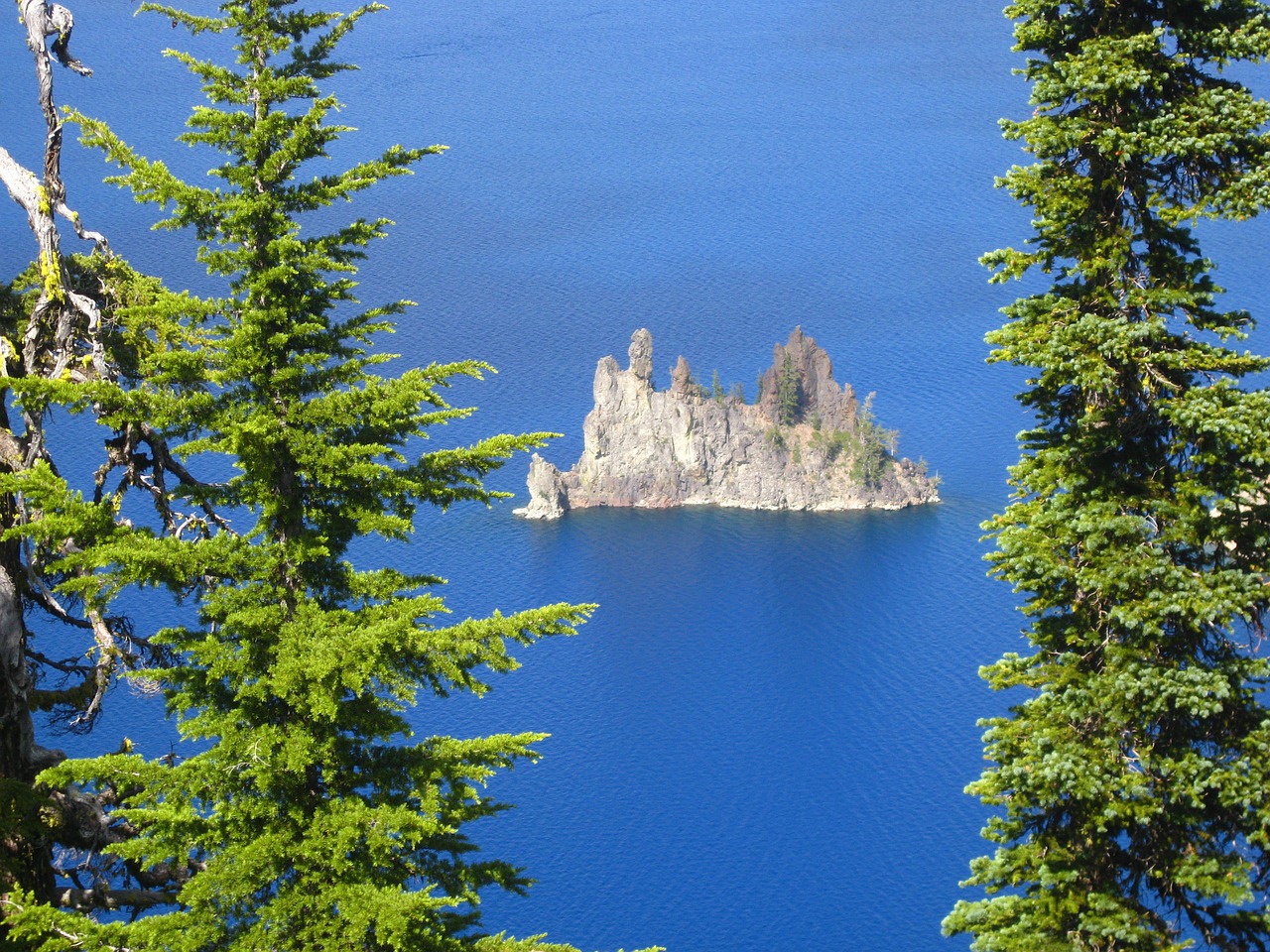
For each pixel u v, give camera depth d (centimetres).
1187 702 3216
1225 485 3400
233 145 3497
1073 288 3694
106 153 3419
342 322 3562
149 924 3094
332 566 3472
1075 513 3506
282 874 3259
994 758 3497
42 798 3531
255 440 3269
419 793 3309
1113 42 3538
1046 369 3606
